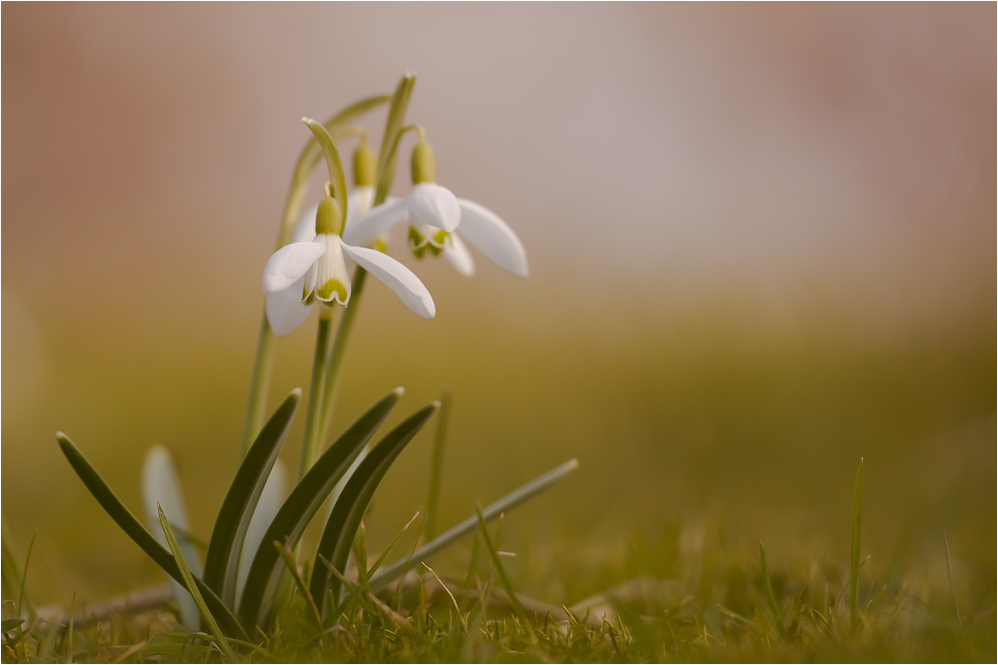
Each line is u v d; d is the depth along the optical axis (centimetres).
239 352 162
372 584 44
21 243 202
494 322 160
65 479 87
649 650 42
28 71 209
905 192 163
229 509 42
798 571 48
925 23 167
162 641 43
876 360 108
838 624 43
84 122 211
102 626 44
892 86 170
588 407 105
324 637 42
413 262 123
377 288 178
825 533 54
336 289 42
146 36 213
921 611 45
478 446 95
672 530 49
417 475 83
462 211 45
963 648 42
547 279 167
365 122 143
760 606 46
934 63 165
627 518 60
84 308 186
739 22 188
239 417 117
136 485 85
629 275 147
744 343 116
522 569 49
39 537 64
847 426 88
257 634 43
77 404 132
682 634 44
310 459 44
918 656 42
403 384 130
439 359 144
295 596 44
